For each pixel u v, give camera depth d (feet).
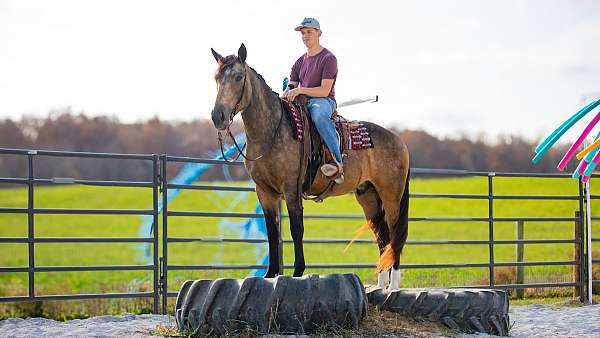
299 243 26.58
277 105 26.76
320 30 29.12
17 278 64.95
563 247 76.13
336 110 29.37
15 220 136.15
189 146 234.58
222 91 24.76
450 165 182.09
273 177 26.84
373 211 32.55
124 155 32.99
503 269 48.03
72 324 29.91
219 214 34.63
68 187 188.55
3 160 219.61
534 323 31.50
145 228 37.35
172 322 30.27
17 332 27.71
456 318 26.68
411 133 186.80
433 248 81.66
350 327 24.85
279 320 24.29
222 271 51.26
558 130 33.81
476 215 108.27
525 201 116.88
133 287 46.57
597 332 28.78
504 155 179.73
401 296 27.22
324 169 27.71
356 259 71.26
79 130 246.47
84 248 102.01
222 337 24.17
